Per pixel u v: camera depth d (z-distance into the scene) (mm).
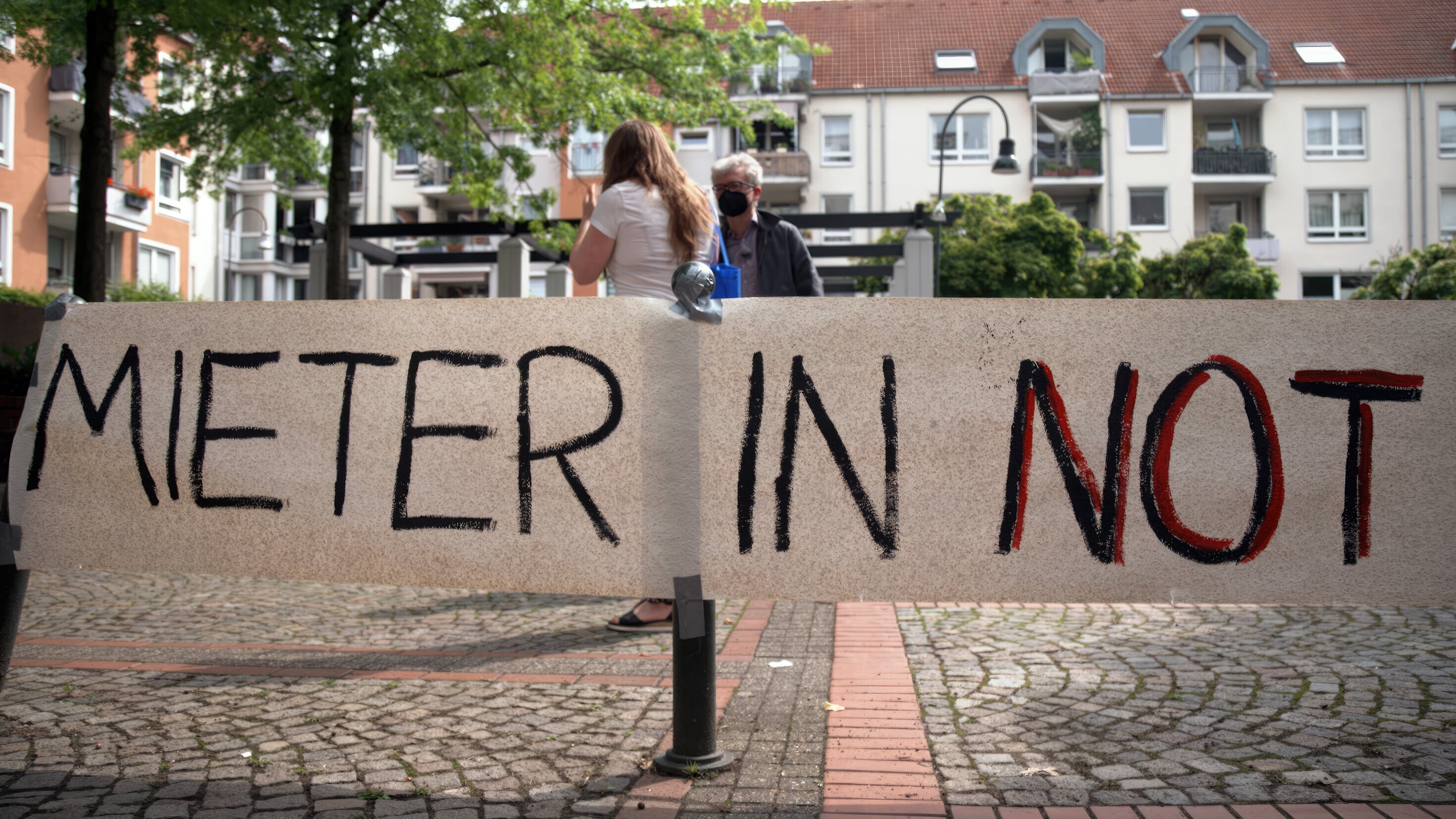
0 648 2619
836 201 39125
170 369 2637
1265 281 32469
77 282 11891
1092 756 3002
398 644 4652
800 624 5043
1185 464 2340
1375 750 2998
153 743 3143
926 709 3529
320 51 13836
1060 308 2377
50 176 27891
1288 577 2312
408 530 2504
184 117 15078
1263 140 38344
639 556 2424
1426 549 2297
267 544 2557
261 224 41062
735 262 4871
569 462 2457
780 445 2404
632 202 3656
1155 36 40250
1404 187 37875
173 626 5098
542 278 32406
